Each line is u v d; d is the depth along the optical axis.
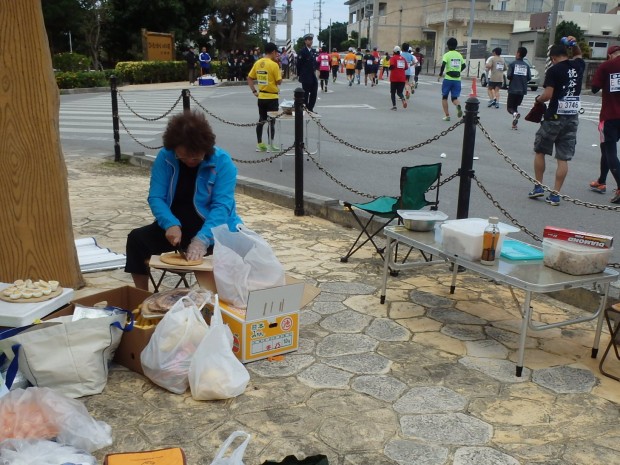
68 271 4.32
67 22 31.38
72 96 22.81
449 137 12.15
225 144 11.51
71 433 2.54
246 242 3.57
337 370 3.35
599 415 2.96
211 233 3.66
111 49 38.12
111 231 6.03
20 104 3.92
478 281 4.87
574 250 3.29
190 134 3.57
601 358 3.58
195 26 39.66
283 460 2.32
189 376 2.98
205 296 3.32
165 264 3.42
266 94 10.27
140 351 3.19
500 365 3.45
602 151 7.49
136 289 3.57
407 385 3.20
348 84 30.47
